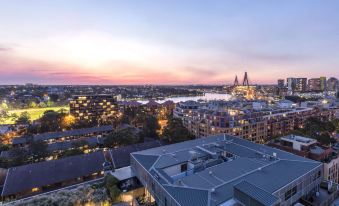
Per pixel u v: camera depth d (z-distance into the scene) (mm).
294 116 150500
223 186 44781
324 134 108375
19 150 88312
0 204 53312
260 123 130625
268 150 67688
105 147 108062
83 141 105938
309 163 56438
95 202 54281
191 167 59219
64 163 73188
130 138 108875
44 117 164750
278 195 43469
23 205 52812
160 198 47375
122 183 62781
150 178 53219
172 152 67062
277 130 139500
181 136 114312
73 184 68750
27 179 64688
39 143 92188
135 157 65500
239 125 121750
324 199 51625
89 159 76938
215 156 64875
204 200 39875
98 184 63250
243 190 38625
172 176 53938
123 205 53781
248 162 57094
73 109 197125
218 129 118312
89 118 188000
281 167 53812
